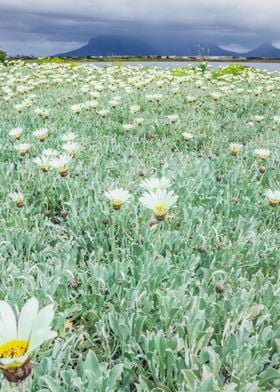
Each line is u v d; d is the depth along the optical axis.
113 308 2.32
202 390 1.62
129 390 1.95
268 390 1.82
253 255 2.99
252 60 51.00
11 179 4.34
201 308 2.24
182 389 1.70
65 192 4.13
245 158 5.48
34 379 1.81
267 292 2.38
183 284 2.28
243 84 14.65
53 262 2.87
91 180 4.37
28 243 3.10
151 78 12.67
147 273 2.57
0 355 1.21
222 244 3.04
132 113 7.79
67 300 2.42
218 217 3.54
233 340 1.95
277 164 5.21
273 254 3.03
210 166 5.04
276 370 1.85
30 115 7.60
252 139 6.92
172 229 3.47
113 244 2.91
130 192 4.09
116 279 2.60
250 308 2.25
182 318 2.23
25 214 3.63
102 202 3.68
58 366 1.91
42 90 11.62
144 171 4.61
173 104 9.37
